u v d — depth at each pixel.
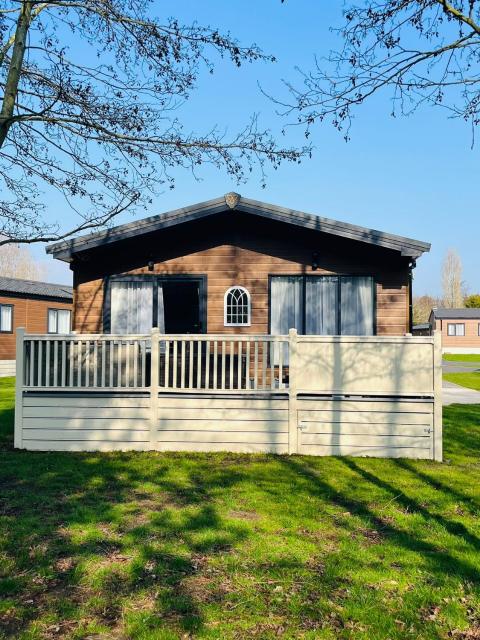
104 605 3.21
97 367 7.80
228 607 3.19
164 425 7.62
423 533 4.39
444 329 47.56
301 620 3.06
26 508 4.92
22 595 3.33
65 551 3.96
